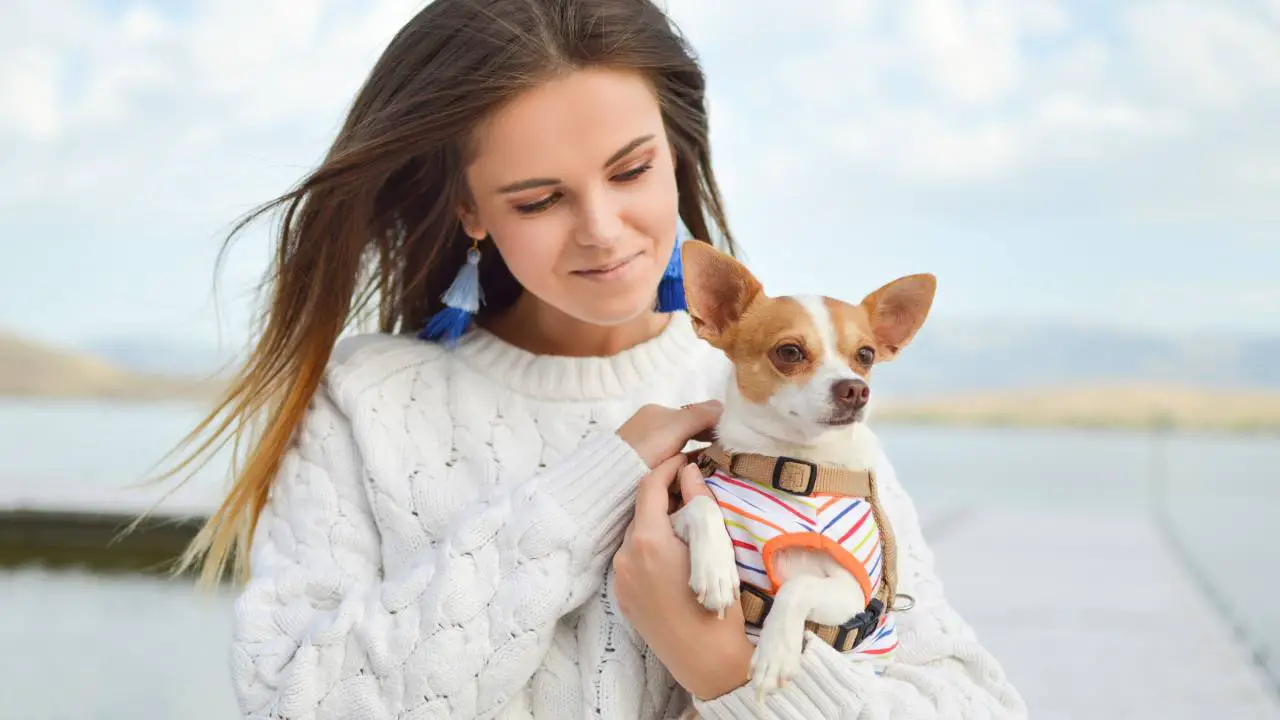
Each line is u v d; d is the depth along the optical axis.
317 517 1.55
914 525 1.60
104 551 5.39
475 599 1.34
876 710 1.23
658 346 1.67
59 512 5.46
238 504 1.64
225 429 1.71
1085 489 8.68
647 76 1.50
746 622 1.32
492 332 1.75
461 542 1.38
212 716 3.37
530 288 1.50
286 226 1.64
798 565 1.32
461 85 1.46
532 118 1.42
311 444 1.61
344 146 1.62
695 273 1.51
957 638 1.45
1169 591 4.51
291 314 1.65
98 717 3.37
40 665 3.89
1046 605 4.25
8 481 6.49
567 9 1.45
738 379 1.48
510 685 1.35
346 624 1.36
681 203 1.78
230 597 4.93
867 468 1.43
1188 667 3.36
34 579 5.30
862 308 1.54
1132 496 8.27
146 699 3.56
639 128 1.43
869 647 1.33
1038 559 5.32
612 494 1.41
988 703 1.39
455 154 1.57
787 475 1.36
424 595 1.36
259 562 1.55
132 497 5.73
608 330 1.67
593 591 1.40
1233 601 4.24
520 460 1.58
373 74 1.60
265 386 1.65
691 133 1.71
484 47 1.45
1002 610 4.17
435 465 1.58
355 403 1.60
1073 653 3.54
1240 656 3.47
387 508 1.53
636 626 1.31
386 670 1.32
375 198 1.74
